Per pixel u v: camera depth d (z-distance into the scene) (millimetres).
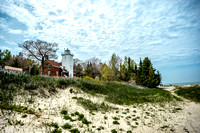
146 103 10750
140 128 4781
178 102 11797
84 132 3787
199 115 7094
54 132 3303
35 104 5496
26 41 29625
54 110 5348
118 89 18656
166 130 4707
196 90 18172
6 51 41875
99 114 6102
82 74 37312
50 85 9227
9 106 4258
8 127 3018
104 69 34969
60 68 39156
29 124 3412
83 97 9430
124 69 39094
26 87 7344
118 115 6309
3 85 6488
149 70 34656
